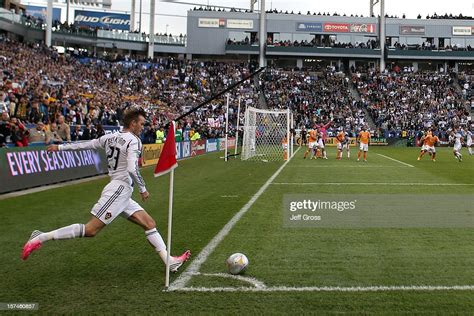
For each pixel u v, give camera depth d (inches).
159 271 203.5
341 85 2094.0
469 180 557.6
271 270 204.2
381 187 489.4
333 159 971.9
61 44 1977.1
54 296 173.5
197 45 2212.1
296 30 2228.1
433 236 269.3
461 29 2257.6
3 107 647.8
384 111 1942.7
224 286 183.6
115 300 169.0
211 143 1298.0
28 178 469.7
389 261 218.7
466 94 2073.1
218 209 358.9
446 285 184.9
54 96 860.6
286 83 2080.5
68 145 192.7
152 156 834.8
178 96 1738.4
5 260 219.9
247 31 2209.6
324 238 264.4
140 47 2169.0
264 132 1295.5
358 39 2246.6
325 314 156.4
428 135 932.0
